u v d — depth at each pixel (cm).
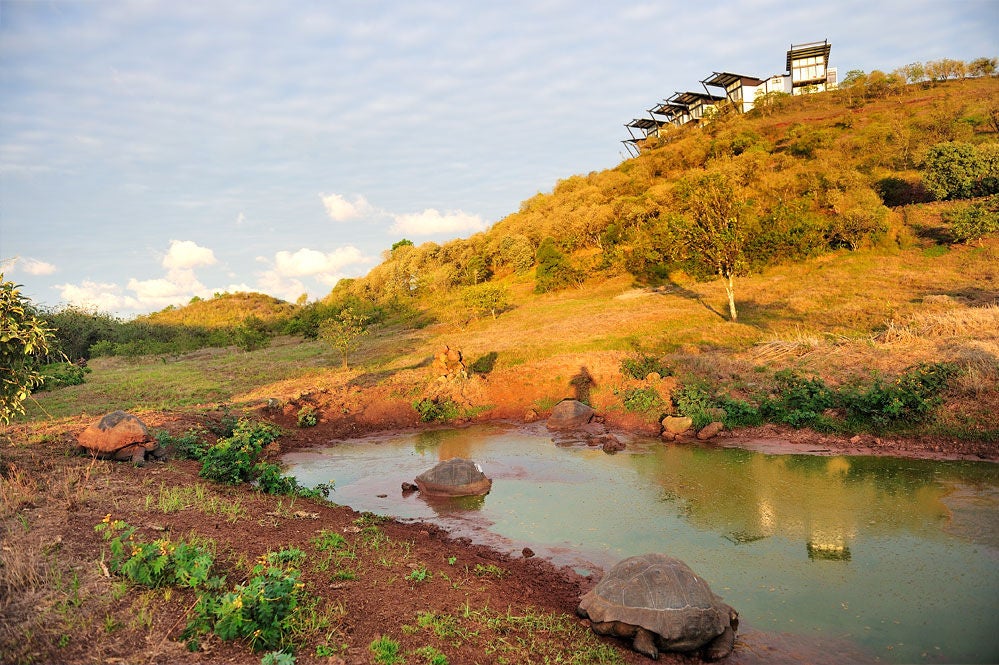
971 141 4522
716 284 3778
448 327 3953
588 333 2738
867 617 669
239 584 632
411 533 955
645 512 1041
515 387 2047
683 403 1622
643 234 4556
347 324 2739
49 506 795
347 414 1911
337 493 1240
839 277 3203
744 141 6450
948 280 2773
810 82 8712
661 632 590
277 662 491
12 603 546
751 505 1037
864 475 1144
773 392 1630
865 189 3934
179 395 2280
